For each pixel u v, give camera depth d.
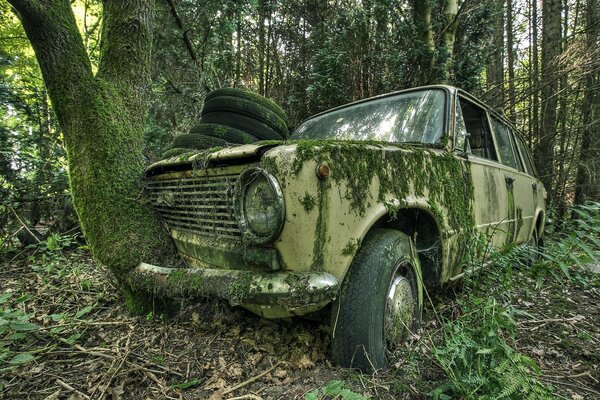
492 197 2.97
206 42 6.53
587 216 2.51
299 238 1.50
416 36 6.94
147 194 2.56
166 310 2.43
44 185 4.55
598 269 3.68
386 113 2.85
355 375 1.67
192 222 2.11
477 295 2.34
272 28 10.16
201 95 6.26
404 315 1.94
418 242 2.31
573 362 2.10
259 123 3.23
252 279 1.53
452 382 1.55
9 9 6.20
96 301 2.77
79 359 2.00
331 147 1.57
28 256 4.09
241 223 1.58
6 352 1.93
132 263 2.36
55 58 2.58
